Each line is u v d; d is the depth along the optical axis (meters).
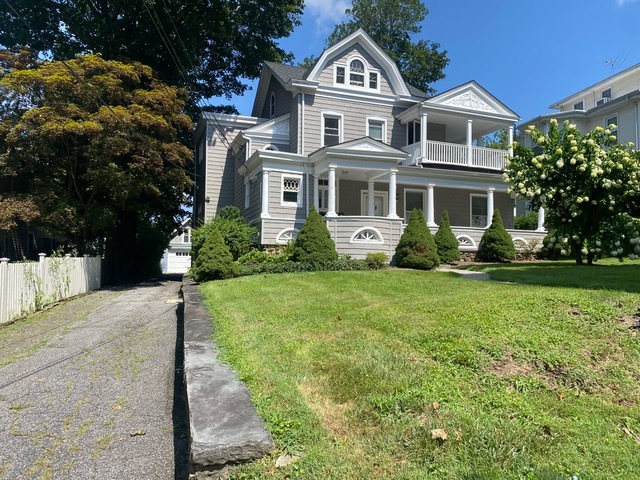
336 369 3.88
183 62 20.48
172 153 14.62
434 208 18.86
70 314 8.79
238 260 13.09
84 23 20.02
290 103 18.16
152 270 24.28
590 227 11.38
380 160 14.62
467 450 2.67
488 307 5.41
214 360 4.21
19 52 13.88
